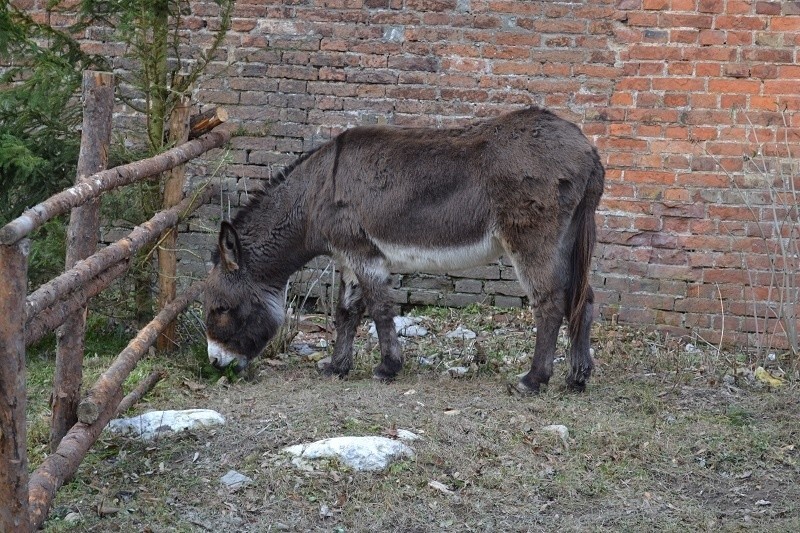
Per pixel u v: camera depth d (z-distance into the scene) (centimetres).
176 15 583
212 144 600
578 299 523
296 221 557
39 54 565
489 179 512
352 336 565
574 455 440
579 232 521
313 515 373
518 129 515
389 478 401
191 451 421
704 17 652
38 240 573
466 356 605
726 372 595
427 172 523
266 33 688
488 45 674
